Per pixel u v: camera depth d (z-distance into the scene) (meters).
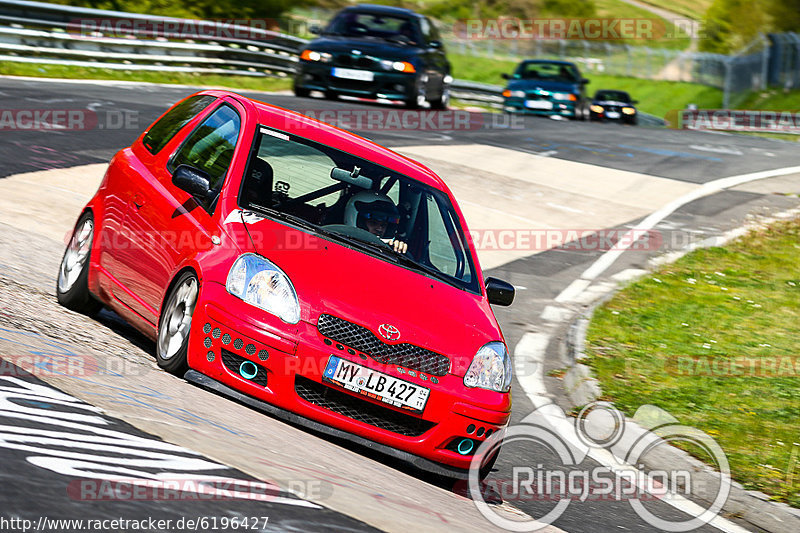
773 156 79.25
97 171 41.06
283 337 17.31
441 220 21.95
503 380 18.80
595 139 77.06
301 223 19.80
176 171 19.50
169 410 14.93
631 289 38.88
